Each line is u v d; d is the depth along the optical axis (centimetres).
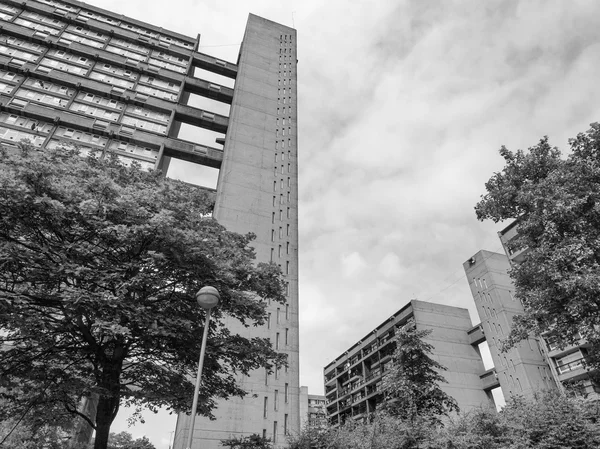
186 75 5388
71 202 1311
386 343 5700
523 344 4303
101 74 4947
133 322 1335
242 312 1664
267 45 5681
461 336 5341
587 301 1348
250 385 3169
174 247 1403
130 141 4469
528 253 1593
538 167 1714
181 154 4650
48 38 4909
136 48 5528
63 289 1230
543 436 1475
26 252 1217
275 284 1752
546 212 1499
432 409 2486
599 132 1578
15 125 4081
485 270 4969
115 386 1412
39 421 1480
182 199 1656
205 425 2928
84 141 4275
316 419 2400
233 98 5044
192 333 1484
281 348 3394
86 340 1412
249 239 1941
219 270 1498
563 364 3738
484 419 1714
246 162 4444
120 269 1330
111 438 3491
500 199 1759
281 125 4934
